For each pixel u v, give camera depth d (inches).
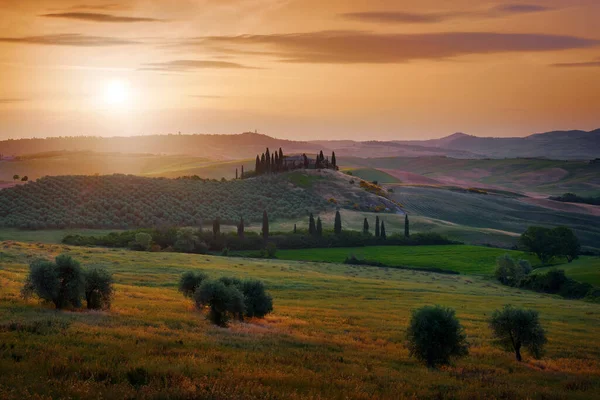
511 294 4005.9
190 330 1507.1
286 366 1082.7
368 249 6565.0
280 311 2351.1
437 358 1424.7
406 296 3270.2
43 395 682.8
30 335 1104.8
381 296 3206.2
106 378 799.1
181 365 931.3
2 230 7003.0
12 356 899.4
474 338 1978.3
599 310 3065.9
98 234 6914.4
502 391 1083.3
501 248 7332.7
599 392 1221.7
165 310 1905.8
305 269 4584.2
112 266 3617.1
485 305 3046.3
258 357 1156.5
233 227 7829.7
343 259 5846.5
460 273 5383.9
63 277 1686.8
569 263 5698.8
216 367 975.6
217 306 1737.2
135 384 791.7
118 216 7770.7
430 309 1462.8
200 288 1740.9
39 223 7199.8
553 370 1526.8
